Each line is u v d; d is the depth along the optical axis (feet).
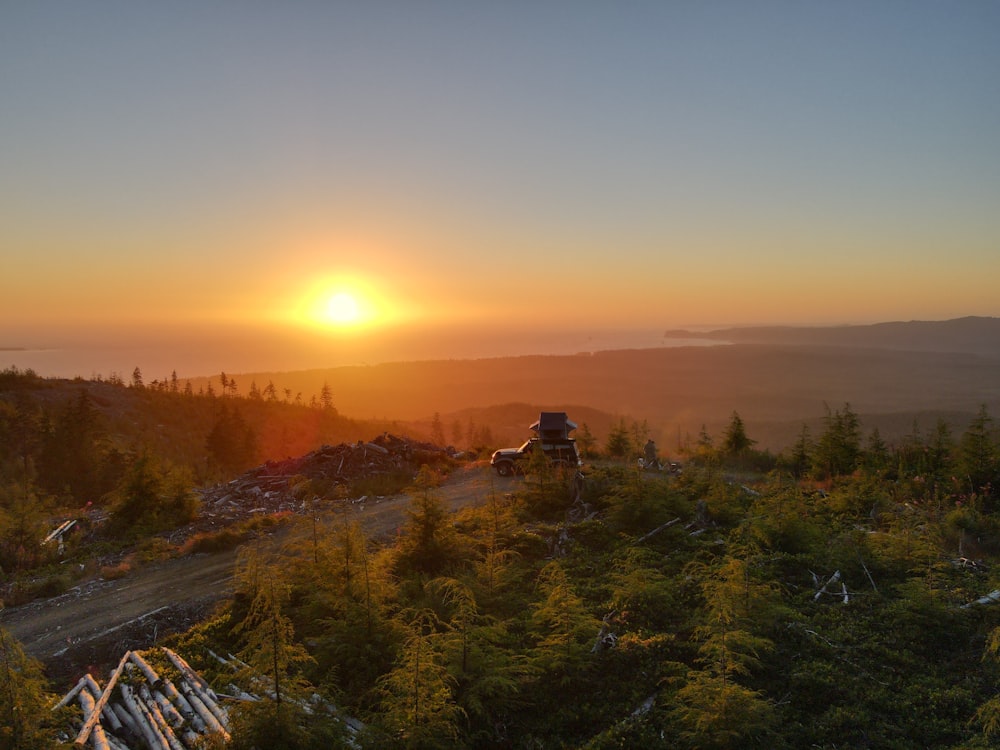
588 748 30.53
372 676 36.09
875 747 29.32
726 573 41.70
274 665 28.55
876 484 72.43
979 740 28.07
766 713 30.37
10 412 163.63
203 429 243.60
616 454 120.67
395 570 52.01
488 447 121.49
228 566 59.88
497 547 56.39
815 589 47.11
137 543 69.00
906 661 36.35
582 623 39.63
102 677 39.81
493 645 39.24
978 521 61.46
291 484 93.50
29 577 58.59
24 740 26.12
